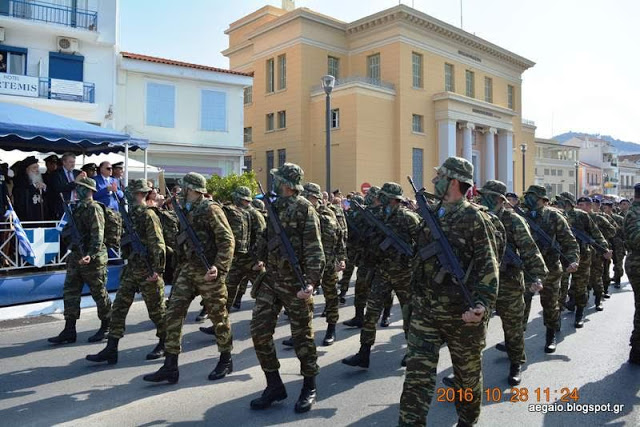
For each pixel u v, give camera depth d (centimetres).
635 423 420
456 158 365
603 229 957
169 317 502
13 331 708
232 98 2427
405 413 335
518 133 4200
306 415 431
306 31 3066
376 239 566
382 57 3145
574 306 861
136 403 456
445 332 348
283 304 444
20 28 1872
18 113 962
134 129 2139
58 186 952
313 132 3081
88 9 2009
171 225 701
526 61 4122
